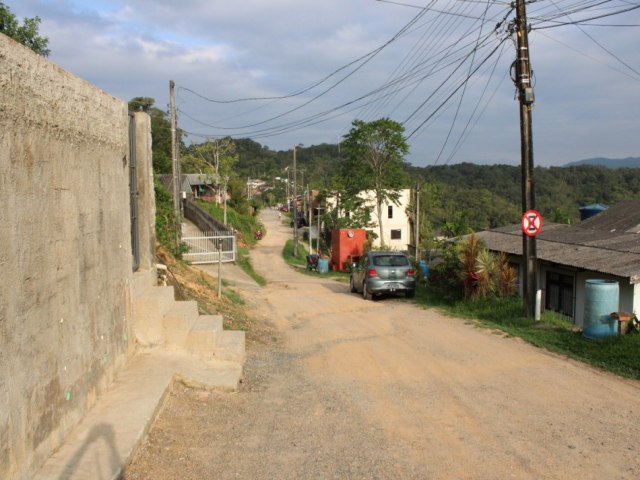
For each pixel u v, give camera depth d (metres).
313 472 4.73
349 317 13.58
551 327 11.21
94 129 5.70
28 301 3.92
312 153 146.88
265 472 4.70
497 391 7.05
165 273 10.12
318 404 6.64
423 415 6.20
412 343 10.06
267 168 153.88
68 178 4.87
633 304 15.55
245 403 6.57
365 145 50.78
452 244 17.22
